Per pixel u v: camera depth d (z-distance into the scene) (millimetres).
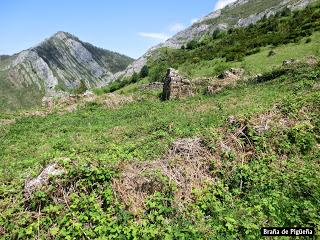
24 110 41625
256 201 10266
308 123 14867
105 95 43938
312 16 75500
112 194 10352
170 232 9086
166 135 16188
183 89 39469
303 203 10039
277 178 11461
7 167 16094
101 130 25562
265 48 67750
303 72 30922
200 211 10078
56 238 8906
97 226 9266
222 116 18578
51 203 10070
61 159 11445
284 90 25000
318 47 56062
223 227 9250
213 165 12305
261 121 14914
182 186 11078
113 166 11344
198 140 13617
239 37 93875
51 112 38969
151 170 11344
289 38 66000
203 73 67938
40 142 23734
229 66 63094
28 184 10617
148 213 10016
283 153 13320
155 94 43281
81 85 137875
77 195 10148
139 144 15289
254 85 33688
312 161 12672
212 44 104500
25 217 9531
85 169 10797
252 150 13312
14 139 25906
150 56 178625
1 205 9969
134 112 32375
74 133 25328
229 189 11461
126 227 9164
